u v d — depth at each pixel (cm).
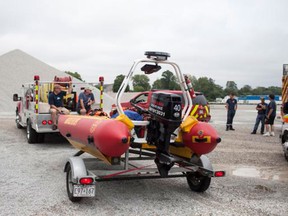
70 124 640
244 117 2608
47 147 1030
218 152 1023
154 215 498
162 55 559
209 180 586
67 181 555
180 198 578
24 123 1228
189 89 589
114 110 641
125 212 507
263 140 1295
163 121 521
